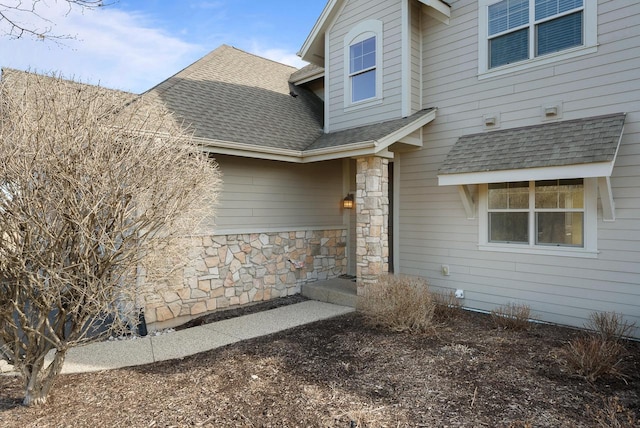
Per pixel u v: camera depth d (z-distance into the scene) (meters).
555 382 4.16
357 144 7.02
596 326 5.68
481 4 7.15
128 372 4.57
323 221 9.47
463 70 7.44
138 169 3.87
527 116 6.61
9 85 4.04
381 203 7.45
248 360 4.91
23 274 3.31
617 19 5.70
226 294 7.51
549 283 6.39
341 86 9.26
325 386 4.14
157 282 4.62
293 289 8.73
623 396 3.84
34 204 3.23
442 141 7.77
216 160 7.44
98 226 3.57
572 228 6.18
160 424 3.37
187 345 5.51
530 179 5.76
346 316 7.02
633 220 5.58
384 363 4.76
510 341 5.50
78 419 3.45
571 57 6.12
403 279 6.55
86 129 3.69
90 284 3.42
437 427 3.32
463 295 7.49
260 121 8.75
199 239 7.11
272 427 3.33
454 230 7.62
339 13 9.30
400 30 7.98
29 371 3.71
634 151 5.56
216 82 9.83
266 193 8.30
